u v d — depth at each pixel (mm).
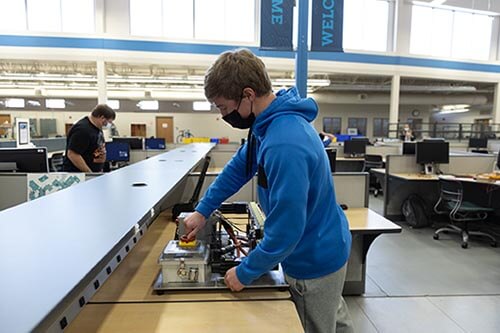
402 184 4680
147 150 5113
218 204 1278
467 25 9570
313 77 9984
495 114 10016
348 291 2549
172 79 9211
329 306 1068
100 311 1000
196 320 958
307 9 3152
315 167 899
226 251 1293
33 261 567
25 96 11148
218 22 8266
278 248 865
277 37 3109
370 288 2658
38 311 436
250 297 1076
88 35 7367
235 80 902
